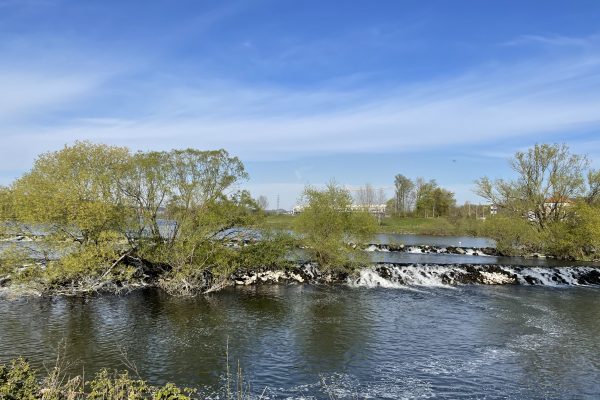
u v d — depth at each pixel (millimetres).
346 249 36469
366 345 20766
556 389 16344
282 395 15406
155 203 32469
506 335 22609
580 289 35625
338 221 36875
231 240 34938
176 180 32562
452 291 34000
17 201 27984
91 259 28375
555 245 51906
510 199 58219
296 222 37531
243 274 35781
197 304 27984
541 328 23906
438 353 19844
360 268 37969
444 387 16328
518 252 54406
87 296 29359
